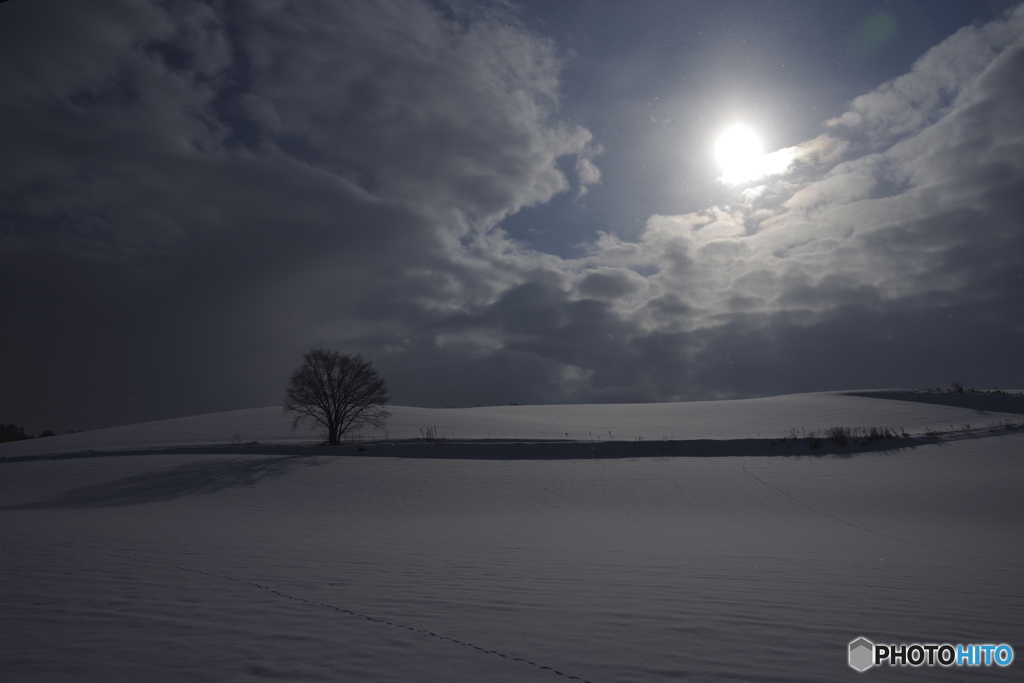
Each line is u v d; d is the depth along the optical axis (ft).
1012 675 12.46
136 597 16.78
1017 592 22.15
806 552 35.29
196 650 12.68
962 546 40.24
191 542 27.99
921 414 156.15
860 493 66.80
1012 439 91.81
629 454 101.65
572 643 13.84
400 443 113.29
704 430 150.61
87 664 11.78
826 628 15.66
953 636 15.25
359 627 14.60
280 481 78.07
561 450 104.37
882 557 33.88
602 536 41.42
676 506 63.36
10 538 26.81
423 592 18.61
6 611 15.08
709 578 22.90
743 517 56.39
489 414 204.23
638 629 15.06
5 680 10.91
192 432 148.46
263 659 12.26
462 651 13.10
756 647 13.88
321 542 31.30
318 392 120.37
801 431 138.82
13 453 121.08
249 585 18.74
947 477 72.74
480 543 34.01
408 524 47.73
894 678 12.13
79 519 40.06
